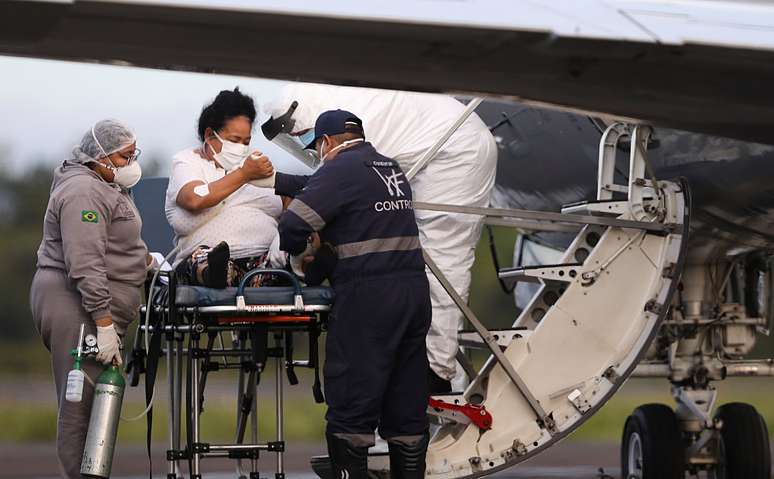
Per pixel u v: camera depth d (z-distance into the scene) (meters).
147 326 22.38
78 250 22.05
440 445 24.41
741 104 17.75
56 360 22.84
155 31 14.31
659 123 18.58
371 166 22.36
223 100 23.80
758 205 26.20
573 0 15.96
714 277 29.72
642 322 24.45
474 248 25.25
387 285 22.05
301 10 14.21
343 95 24.41
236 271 23.53
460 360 25.59
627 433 28.81
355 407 22.05
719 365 29.44
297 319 22.12
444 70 16.14
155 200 27.03
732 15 16.34
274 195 24.11
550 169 28.98
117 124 22.83
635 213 24.47
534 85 16.89
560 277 24.70
